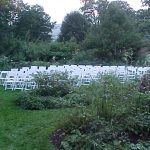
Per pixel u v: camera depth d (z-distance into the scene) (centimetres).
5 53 3491
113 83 965
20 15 4922
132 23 3747
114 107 862
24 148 793
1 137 874
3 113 1147
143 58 3441
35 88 1434
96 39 3619
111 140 766
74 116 849
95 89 962
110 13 3678
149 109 879
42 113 1132
